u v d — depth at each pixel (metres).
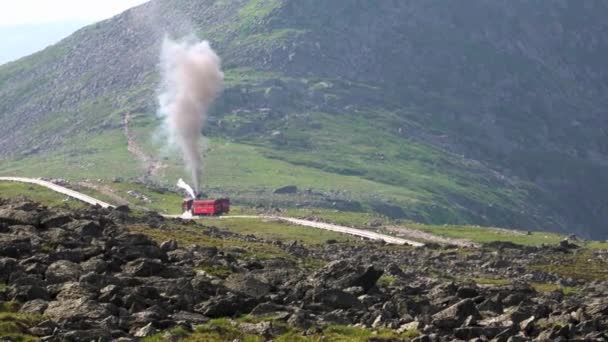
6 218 107.06
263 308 86.31
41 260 91.62
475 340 81.44
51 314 77.31
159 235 149.50
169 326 78.06
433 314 91.88
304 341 77.44
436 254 195.12
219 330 78.44
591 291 149.00
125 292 83.44
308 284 95.56
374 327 84.12
